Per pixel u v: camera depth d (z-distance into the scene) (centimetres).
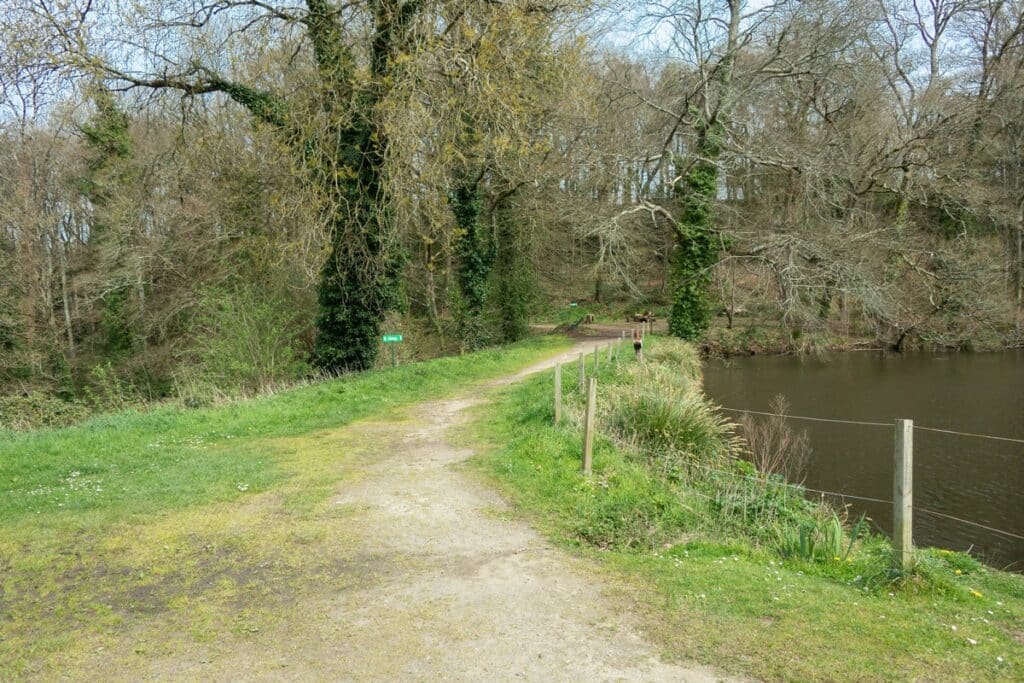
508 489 763
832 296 3048
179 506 706
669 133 3203
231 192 2147
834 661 391
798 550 611
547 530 643
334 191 1670
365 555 579
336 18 1655
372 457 921
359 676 388
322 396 1395
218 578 532
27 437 1051
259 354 1950
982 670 382
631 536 655
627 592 498
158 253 2269
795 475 1226
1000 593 573
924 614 456
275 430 1108
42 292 2475
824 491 1137
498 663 400
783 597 482
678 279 3012
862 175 2916
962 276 2852
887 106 3177
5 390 2250
